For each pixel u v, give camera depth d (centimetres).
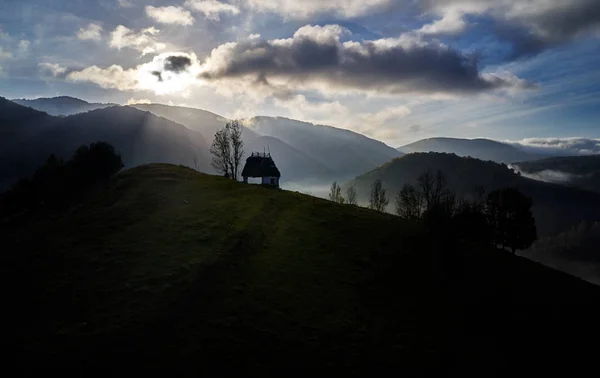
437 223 7288
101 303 4450
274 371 3681
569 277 6525
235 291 4756
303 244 6072
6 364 3588
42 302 4503
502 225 8988
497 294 5497
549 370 4144
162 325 4109
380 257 5994
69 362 3631
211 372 3600
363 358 3950
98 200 7781
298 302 4678
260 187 8700
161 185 8294
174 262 5231
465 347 4322
